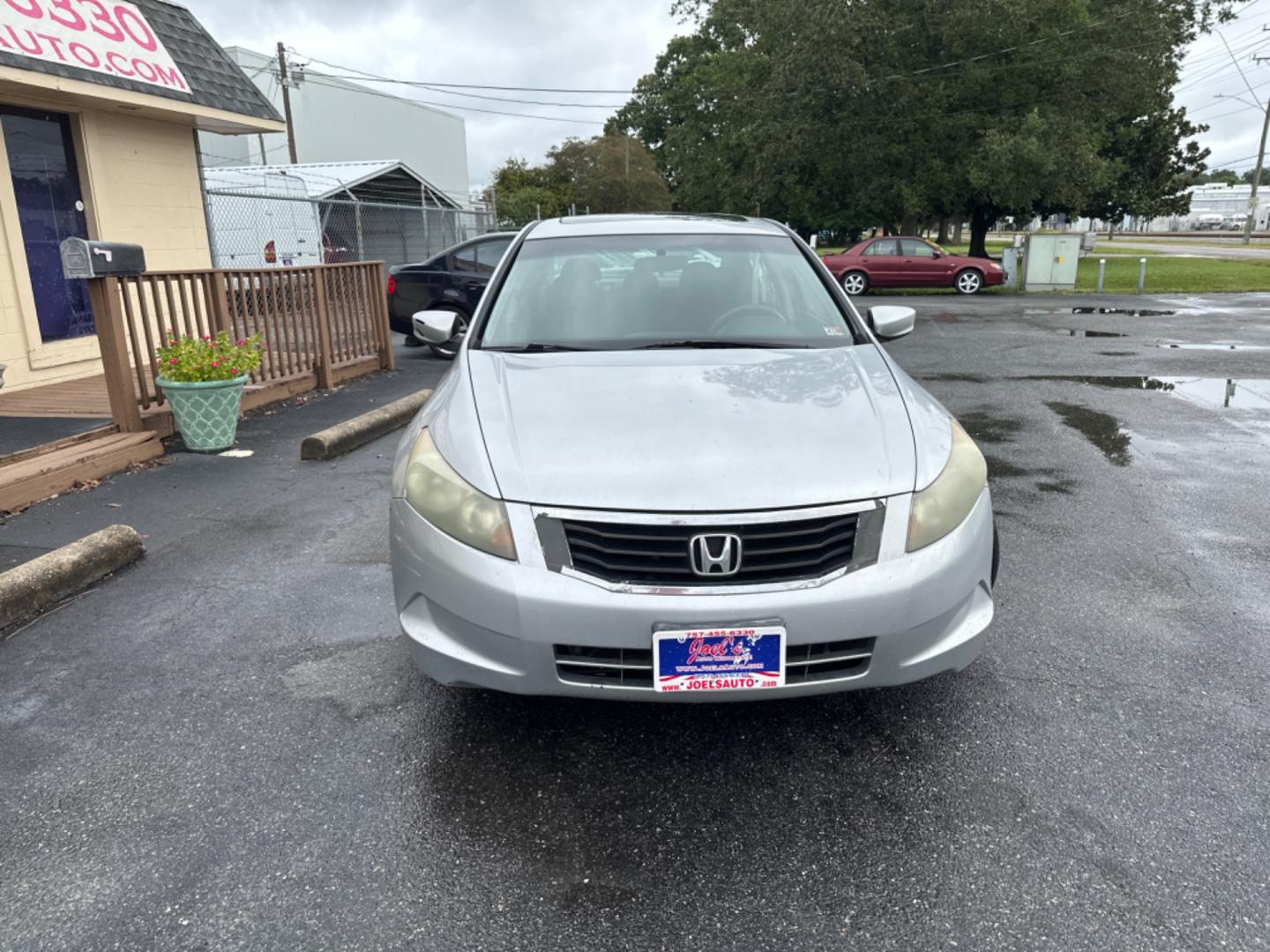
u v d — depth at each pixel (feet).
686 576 7.80
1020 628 11.59
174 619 12.09
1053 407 26.25
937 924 6.69
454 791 8.36
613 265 13.00
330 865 7.39
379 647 11.24
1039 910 6.81
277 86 103.45
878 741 9.07
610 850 7.55
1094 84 85.10
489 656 8.12
